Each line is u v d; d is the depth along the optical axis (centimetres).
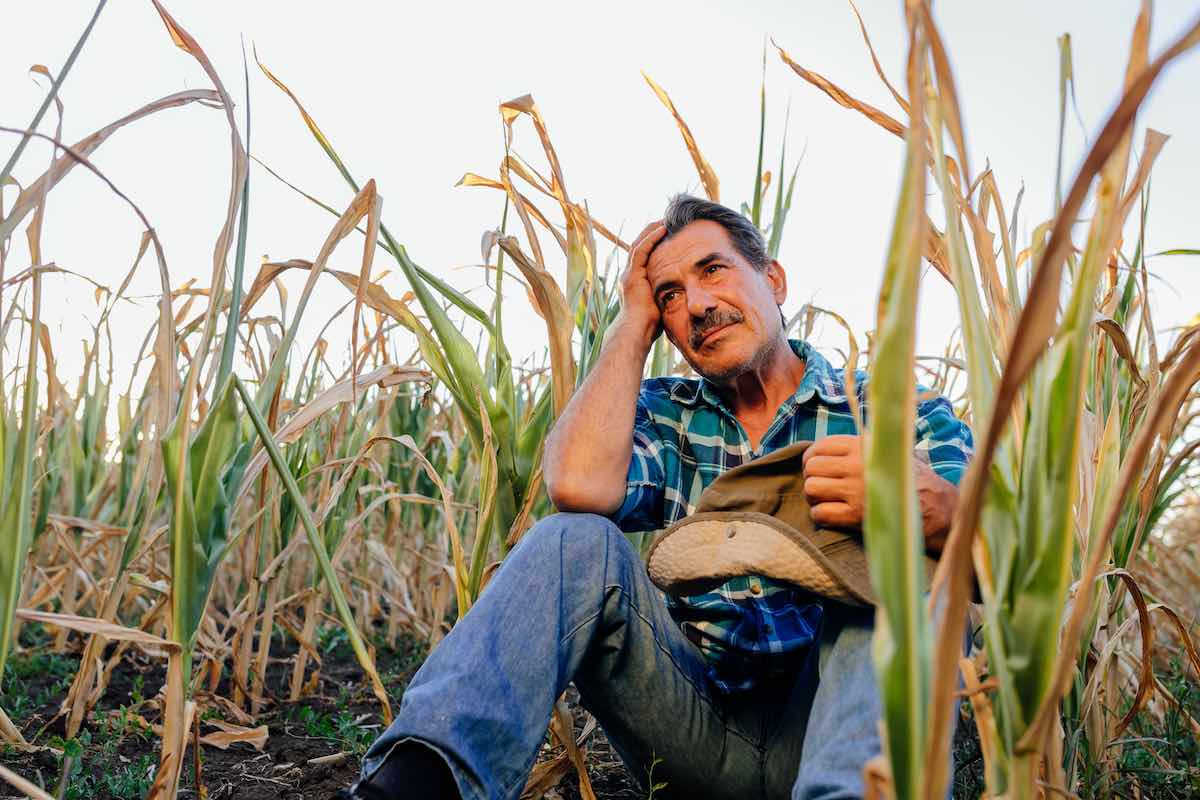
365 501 356
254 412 144
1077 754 177
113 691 265
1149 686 164
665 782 170
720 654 170
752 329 184
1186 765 213
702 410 198
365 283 157
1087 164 63
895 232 71
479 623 145
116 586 188
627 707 162
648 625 161
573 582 154
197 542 137
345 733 227
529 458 201
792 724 157
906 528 71
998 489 89
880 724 74
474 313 199
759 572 138
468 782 132
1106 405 177
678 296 190
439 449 327
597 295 214
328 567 153
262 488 246
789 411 184
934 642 89
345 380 189
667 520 193
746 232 195
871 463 72
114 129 138
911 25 71
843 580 130
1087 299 83
